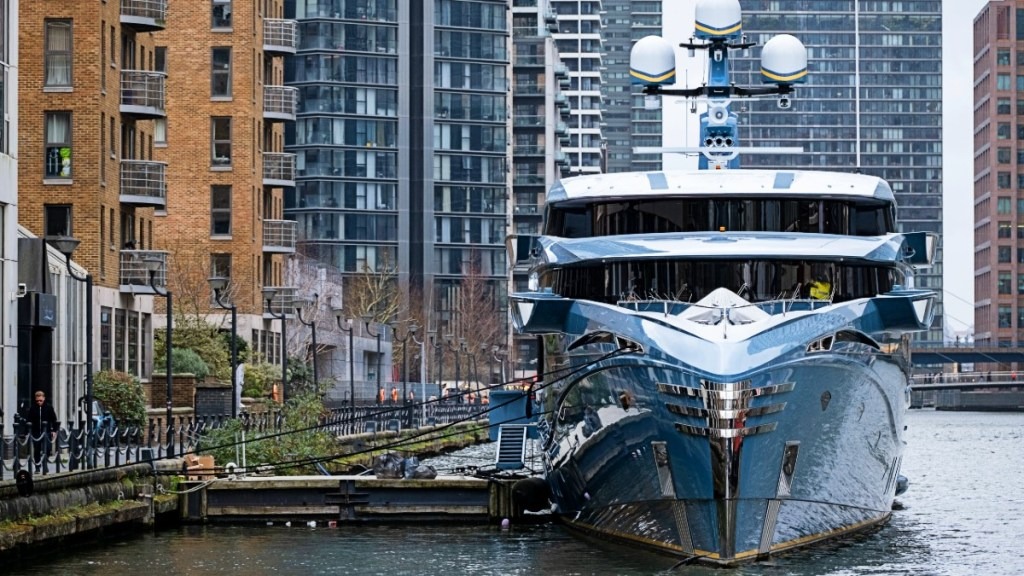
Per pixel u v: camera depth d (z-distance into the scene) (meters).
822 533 36.22
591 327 33.88
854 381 33.59
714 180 35.62
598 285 34.88
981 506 52.31
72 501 37.44
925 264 37.06
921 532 42.41
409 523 43.94
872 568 34.31
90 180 71.69
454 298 191.62
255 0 101.06
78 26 72.06
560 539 39.62
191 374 69.50
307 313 114.31
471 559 36.22
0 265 44.84
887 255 34.09
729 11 40.91
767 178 35.66
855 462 35.84
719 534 33.06
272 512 44.16
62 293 56.31
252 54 100.12
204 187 98.69
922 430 144.62
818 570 33.59
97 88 72.12
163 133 99.00
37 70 71.94
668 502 33.91
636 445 34.00
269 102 103.25
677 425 32.22
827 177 35.81
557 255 35.00
